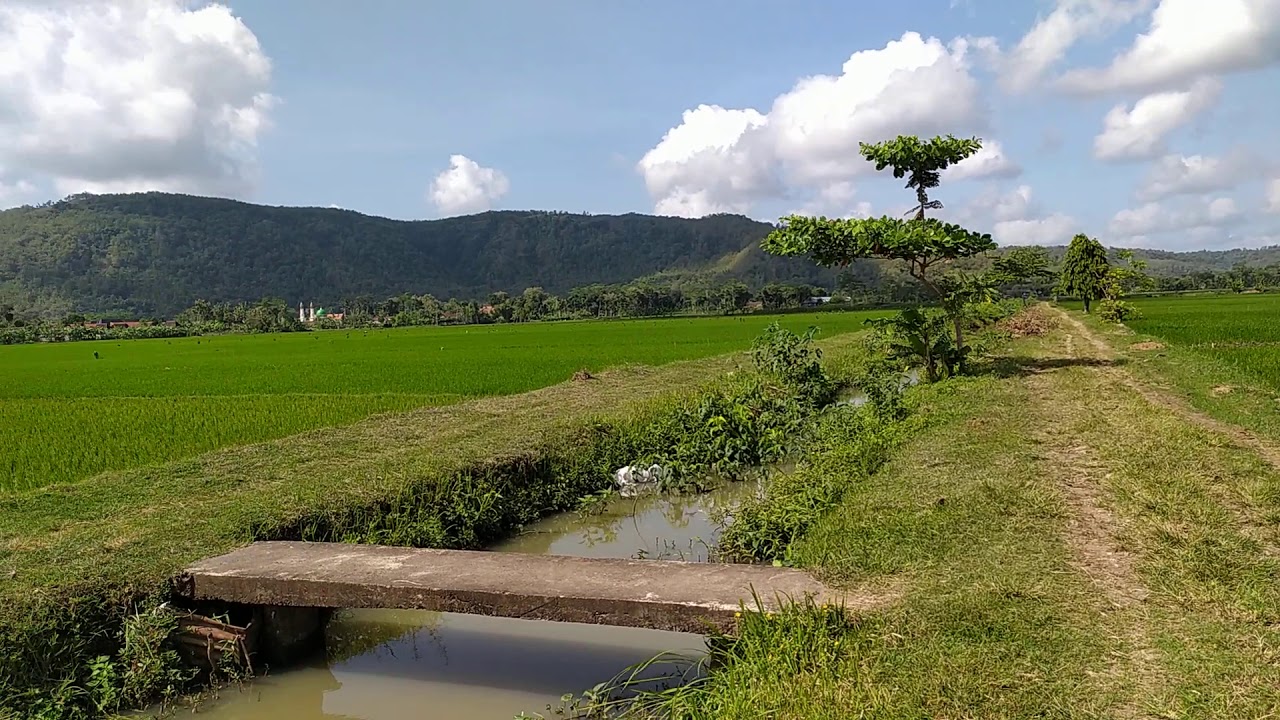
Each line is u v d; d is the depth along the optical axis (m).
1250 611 4.19
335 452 9.38
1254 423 9.10
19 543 5.95
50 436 12.15
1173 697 3.45
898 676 3.78
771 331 15.87
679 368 19.39
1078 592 4.51
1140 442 7.93
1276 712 3.31
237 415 14.12
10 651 4.45
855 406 12.74
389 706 5.01
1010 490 6.46
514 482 8.80
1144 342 20.56
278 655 5.37
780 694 3.79
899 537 5.56
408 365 26.14
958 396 11.98
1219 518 5.58
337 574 5.18
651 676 5.06
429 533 7.40
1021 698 3.53
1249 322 29.22
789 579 4.96
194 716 4.88
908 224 13.25
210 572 5.26
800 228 13.43
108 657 4.84
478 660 5.47
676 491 9.80
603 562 5.39
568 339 41.94
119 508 6.97
